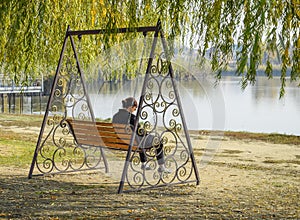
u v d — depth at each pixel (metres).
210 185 8.85
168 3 6.78
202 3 6.36
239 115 34.50
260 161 12.51
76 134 9.38
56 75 9.16
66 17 9.66
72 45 9.40
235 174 10.29
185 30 6.80
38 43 9.34
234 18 5.89
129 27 7.26
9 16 8.29
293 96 46.28
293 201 7.54
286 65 5.22
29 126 20.50
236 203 7.33
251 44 4.98
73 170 9.79
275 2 5.12
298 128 28.14
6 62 8.79
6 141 14.91
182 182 8.75
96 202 7.21
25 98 55.66
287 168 11.36
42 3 7.93
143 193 7.97
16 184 8.51
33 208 6.77
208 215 6.51
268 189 8.59
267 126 29.03
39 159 11.56
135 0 7.32
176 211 6.71
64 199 7.38
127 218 6.25
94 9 8.27
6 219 6.16
